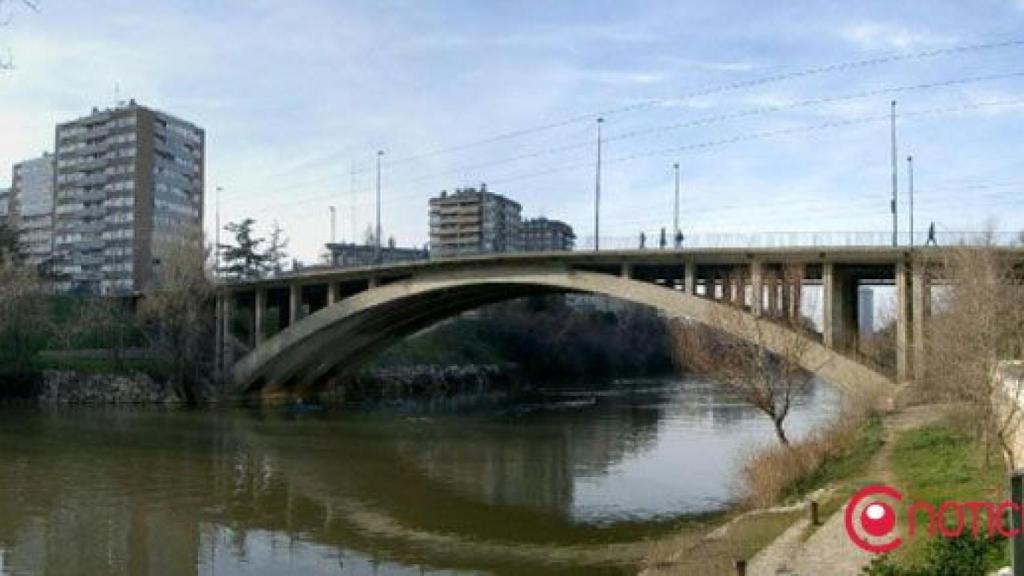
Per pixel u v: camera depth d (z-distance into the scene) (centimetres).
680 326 5612
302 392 9119
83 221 14850
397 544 3494
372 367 10250
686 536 3353
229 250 12156
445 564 3209
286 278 8200
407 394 10231
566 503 4184
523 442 6191
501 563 3206
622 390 11250
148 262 14375
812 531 2673
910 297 4888
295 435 6494
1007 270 4322
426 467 5181
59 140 15288
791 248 5081
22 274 8581
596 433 6662
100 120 14750
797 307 4906
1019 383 2939
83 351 9125
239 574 3128
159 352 8606
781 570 2328
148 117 14525
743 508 3772
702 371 5175
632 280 5806
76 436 6191
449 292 7200
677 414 7994
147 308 8612
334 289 7838
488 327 13012
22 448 5631
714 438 6347
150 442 6000
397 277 7569
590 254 5956
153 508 4091
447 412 8206
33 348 8675
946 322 3916
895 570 1880
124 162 14425
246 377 8406
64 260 14925
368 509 4100
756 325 4666
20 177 17438
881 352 5450
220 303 8781
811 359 4962
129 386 8475
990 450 3027
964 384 3231
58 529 3700
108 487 4522
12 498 4231
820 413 7988
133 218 14288
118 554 3359
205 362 8831
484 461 5394
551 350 13088
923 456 3512
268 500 4278
